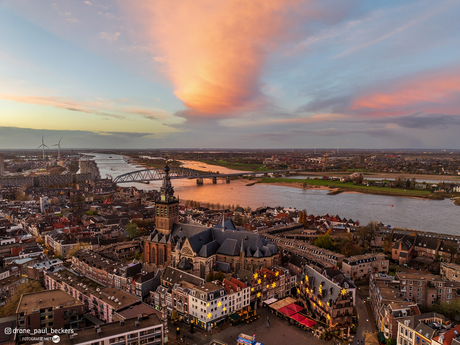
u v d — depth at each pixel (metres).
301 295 166.25
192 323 134.25
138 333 105.19
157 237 195.75
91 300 140.88
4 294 172.50
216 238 193.25
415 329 110.50
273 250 182.38
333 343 123.44
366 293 171.75
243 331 132.25
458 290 148.62
